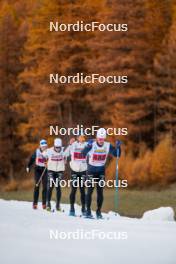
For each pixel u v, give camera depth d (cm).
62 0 15575
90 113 16712
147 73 15325
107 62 15350
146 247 2873
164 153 13988
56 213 5325
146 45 15500
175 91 15188
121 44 15275
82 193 5425
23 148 17250
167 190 13200
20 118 18550
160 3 16325
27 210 4950
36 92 16675
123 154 14388
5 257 2484
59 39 15662
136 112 15388
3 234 3061
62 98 16138
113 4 15188
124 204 11756
